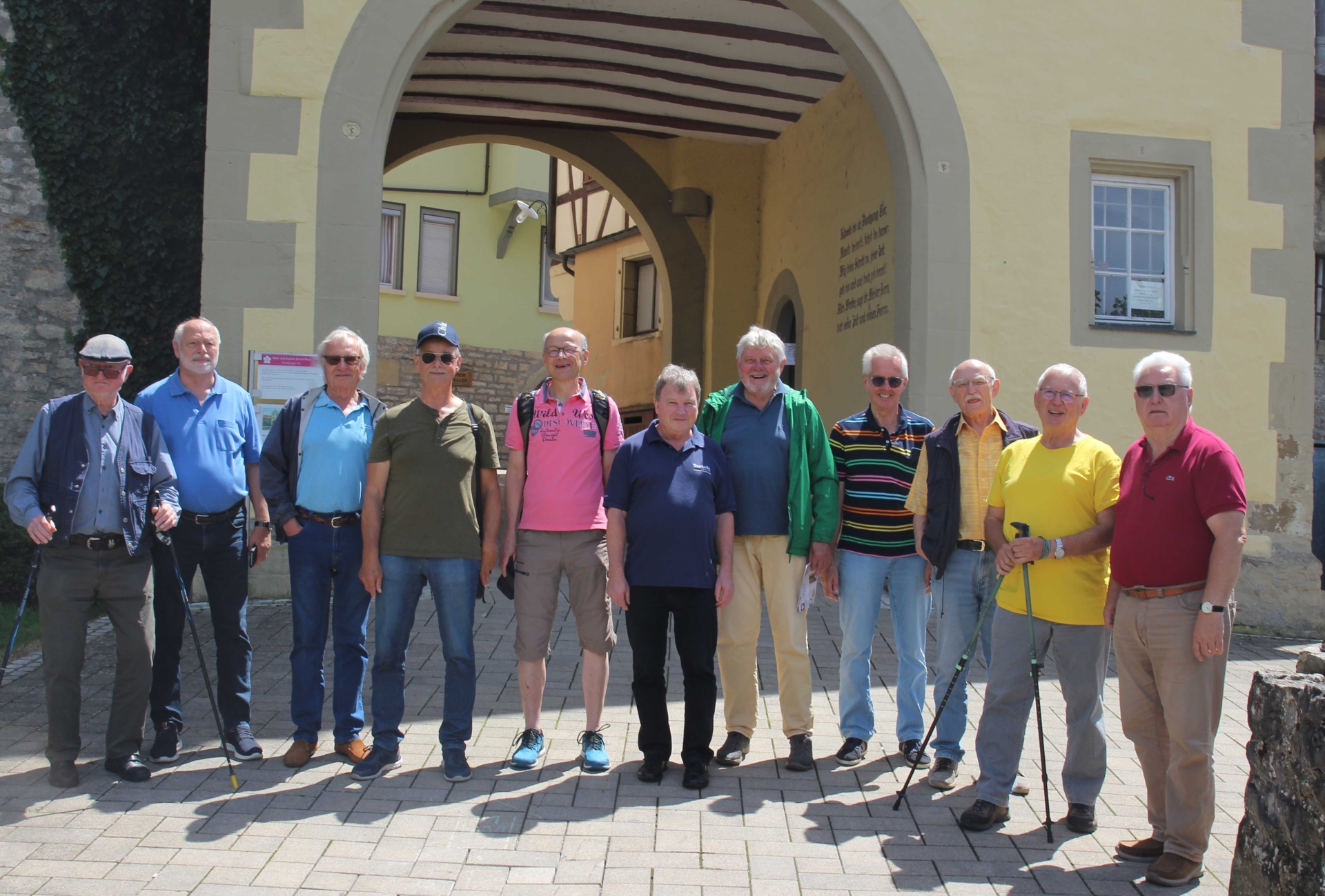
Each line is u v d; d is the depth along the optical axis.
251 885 3.60
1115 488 4.12
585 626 4.75
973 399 4.69
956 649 4.70
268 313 7.52
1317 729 2.94
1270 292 8.90
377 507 4.62
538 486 4.74
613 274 17.83
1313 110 9.45
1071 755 4.24
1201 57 8.88
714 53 10.44
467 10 7.97
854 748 4.88
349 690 4.77
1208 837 3.75
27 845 3.85
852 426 5.07
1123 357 8.65
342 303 7.59
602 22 9.85
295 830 4.04
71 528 4.36
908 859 3.91
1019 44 8.59
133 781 4.45
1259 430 8.77
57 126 9.16
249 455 4.95
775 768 4.80
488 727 5.23
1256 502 8.73
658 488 4.57
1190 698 3.71
